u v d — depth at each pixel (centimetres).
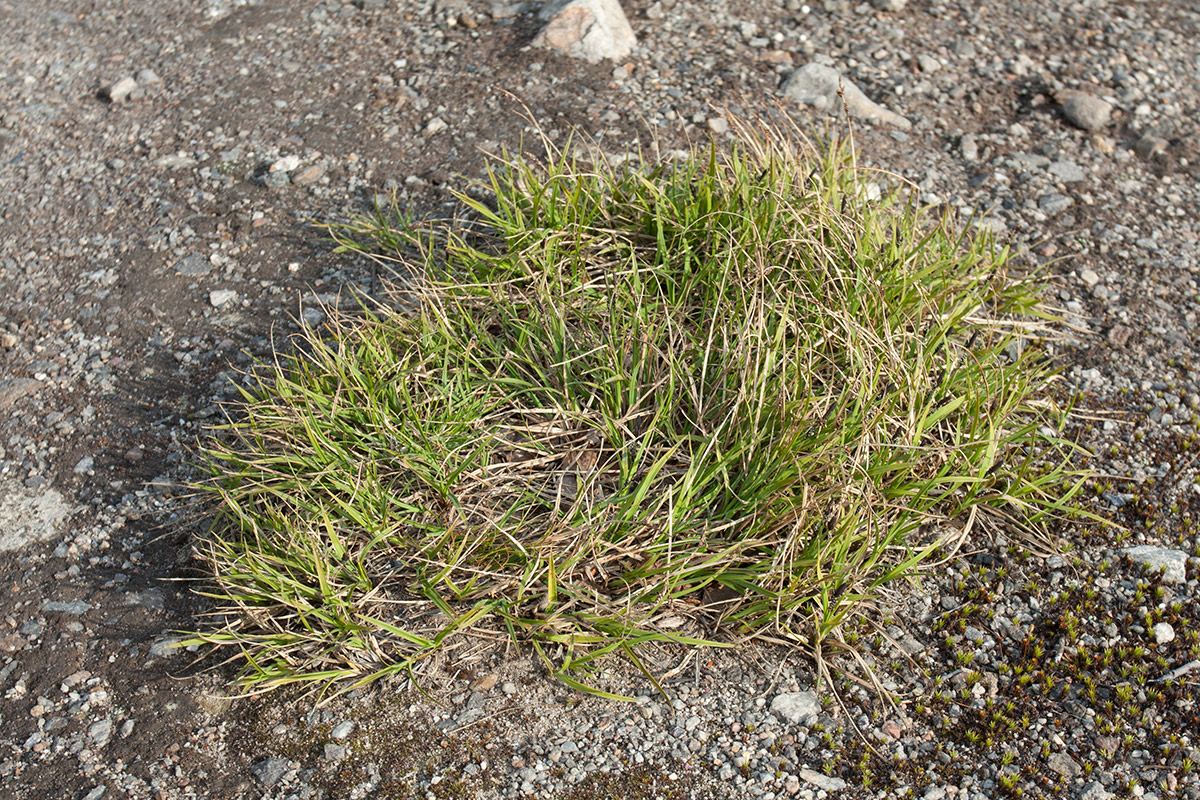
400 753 83
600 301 97
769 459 88
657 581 87
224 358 102
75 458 97
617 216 102
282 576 87
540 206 103
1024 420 97
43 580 91
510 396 94
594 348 93
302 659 86
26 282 108
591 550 87
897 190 105
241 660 87
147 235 111
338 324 98
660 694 85
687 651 87
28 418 99
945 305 99
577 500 88
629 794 81
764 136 113
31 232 112
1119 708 84
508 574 87
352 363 94
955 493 93
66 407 100
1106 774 82
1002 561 91
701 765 82
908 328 96
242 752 83
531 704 85
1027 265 108
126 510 94
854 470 88
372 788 82
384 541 89
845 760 83
